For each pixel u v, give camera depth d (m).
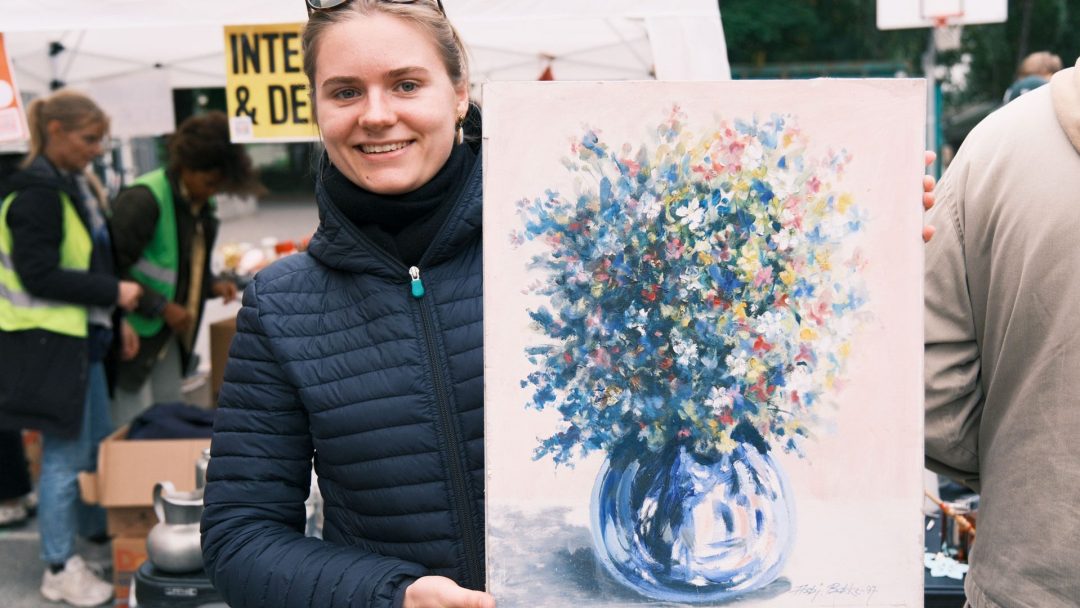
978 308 1.65
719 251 1.40
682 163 1.39
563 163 1.39
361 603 1.43
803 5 12.45
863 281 1.40
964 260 1.65
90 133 4.07
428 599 1.40
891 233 1.39
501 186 1.39
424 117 1.48
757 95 1.39
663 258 1.40
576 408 1.40
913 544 1.40
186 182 4.81
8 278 3.96
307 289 1.56
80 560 4.21
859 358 1.40
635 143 1.39
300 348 1.53
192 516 3.19
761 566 1.41
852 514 1.40
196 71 5.93
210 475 1.58
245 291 1.60
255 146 13.94
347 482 1.52
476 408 1.51
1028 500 1.57
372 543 1.53
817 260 1.40
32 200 3.94
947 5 5.12
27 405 3.96
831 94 1.38
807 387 1.40
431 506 1.50
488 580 1.41
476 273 1.55
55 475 4.11
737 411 1.41
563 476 1.40
